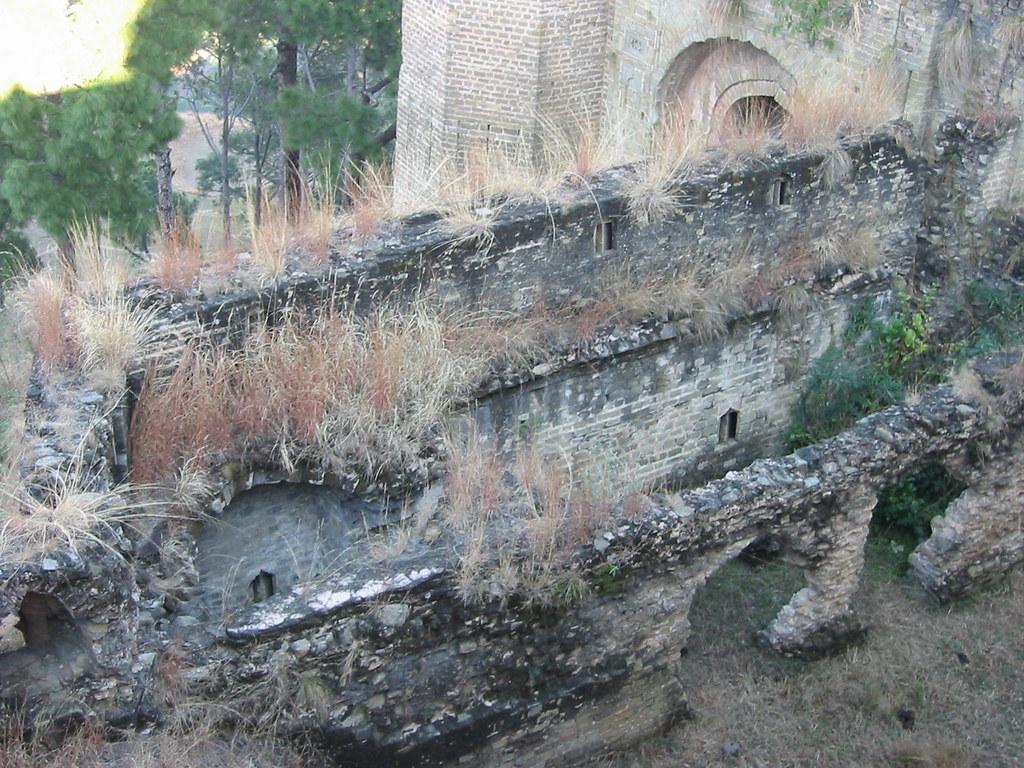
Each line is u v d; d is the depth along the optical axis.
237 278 10.64
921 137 13.86
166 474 9.80
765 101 16.27
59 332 9.97
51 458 8.77
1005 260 13.75
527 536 9.21
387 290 11.12
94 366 9.77
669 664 10.11
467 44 17.33
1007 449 11.27
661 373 12.63
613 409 12.55
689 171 12.45
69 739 8.04
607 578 9.34
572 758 10.02
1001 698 10.95
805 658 11.17
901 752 10.38
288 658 8.52
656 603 9.73
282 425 10.23
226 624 8.46
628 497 9.73
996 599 11.95
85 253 11.06
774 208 12.86
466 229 11.37
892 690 10.95
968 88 13.64
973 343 13.58
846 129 13.32
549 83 17.56
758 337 13.12
